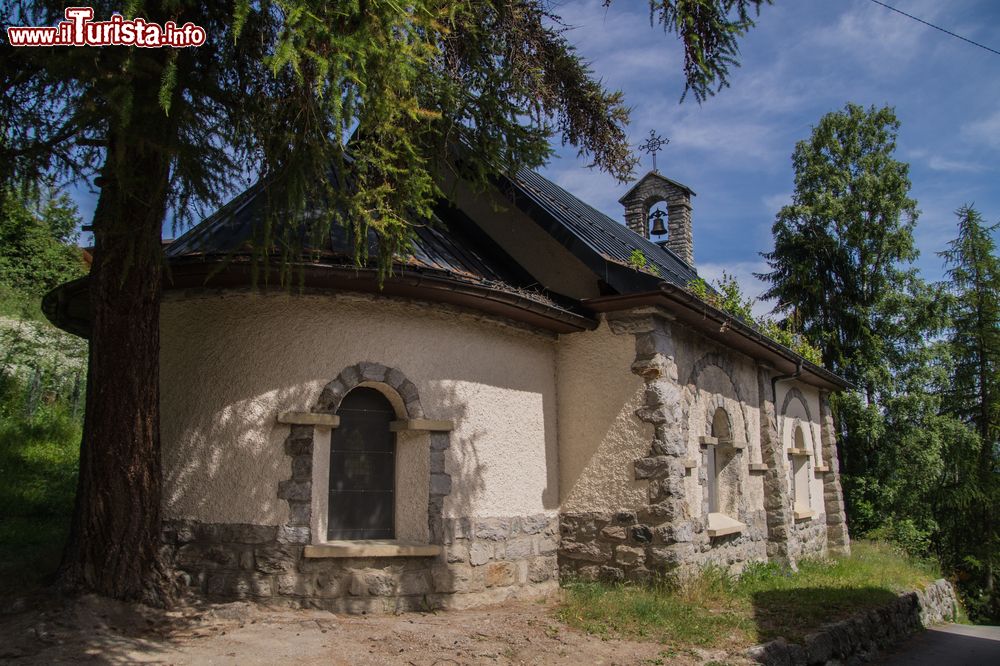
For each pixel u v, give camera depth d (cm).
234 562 736
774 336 1408
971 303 2461
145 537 667
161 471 742
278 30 538
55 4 484
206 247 770
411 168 640
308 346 779
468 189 1087
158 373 694
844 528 1647
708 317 984
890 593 1149
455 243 982
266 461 753
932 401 2181
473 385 866
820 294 2306
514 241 1049
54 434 1481
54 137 525
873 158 2350
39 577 705
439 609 783
